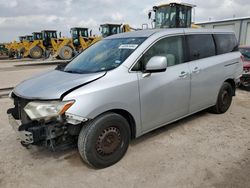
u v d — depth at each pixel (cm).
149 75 371
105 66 363
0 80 1137
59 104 299
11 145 414
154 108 387
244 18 2247
